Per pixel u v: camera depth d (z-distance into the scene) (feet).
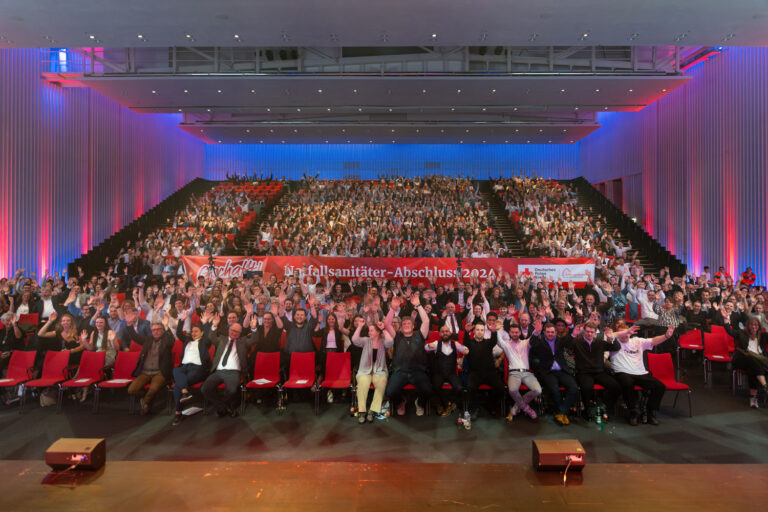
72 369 24.84
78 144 60.70
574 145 98.99
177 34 36.24
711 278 54.65
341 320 25.84
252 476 13.39
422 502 12.12
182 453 18.12
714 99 54.70
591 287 46.19
